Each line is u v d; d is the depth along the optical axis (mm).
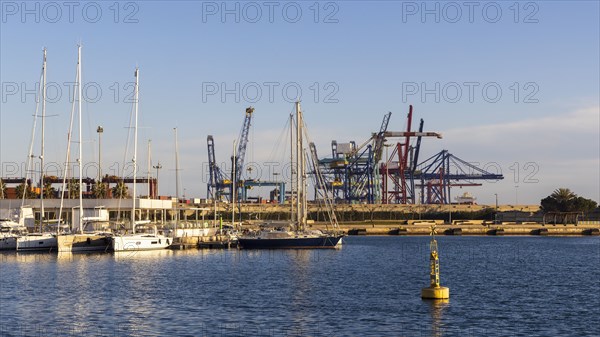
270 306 70812
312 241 158250
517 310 69062
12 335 56844
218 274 102438
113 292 80625
